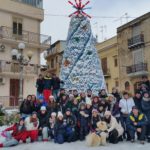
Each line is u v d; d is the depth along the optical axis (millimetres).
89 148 8023
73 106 9938
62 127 9016
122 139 9086
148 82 10461
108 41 32375
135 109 8758
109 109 9656
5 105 23625
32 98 10344
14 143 8672
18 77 24891
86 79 13180
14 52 16203
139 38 27422
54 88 12547
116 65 31078
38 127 9492
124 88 29656
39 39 26625
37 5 27250
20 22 26031
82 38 13820
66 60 13672
